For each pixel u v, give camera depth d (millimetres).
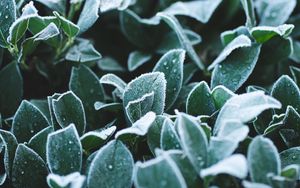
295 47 635
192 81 621
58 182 431
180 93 564
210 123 515
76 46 601
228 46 565
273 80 632
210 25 669
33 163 499
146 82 516
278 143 527
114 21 686
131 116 500
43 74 600
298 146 518
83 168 495
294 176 442
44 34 530
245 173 403
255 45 562
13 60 588
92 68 637
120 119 553
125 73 648
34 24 540
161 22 644
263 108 456
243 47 562
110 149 471
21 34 533
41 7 617
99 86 568
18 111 525
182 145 447
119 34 688
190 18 666
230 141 438
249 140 476
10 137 507
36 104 565
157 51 641
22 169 497
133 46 682
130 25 643
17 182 498
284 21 620
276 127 513
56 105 514
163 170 413
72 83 561
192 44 620
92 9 564
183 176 441
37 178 500
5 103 576
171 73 545
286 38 581
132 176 466
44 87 619
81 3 611
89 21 562
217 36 663
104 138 490
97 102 551
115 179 465
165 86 514
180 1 660
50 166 477
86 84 564
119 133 469
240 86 561
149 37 647
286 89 530
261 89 560
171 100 540
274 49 594
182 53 547
